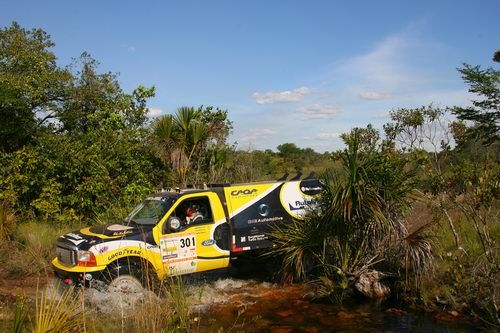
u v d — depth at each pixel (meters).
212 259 9.34
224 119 17.88
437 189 9.00
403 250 8.70
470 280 7.83
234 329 7.21
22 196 14.72
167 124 16.48
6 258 10.50
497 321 6.98
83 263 8.08
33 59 19.00
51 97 19.80
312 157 37.81
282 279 9.67
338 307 8.33
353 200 8.67
